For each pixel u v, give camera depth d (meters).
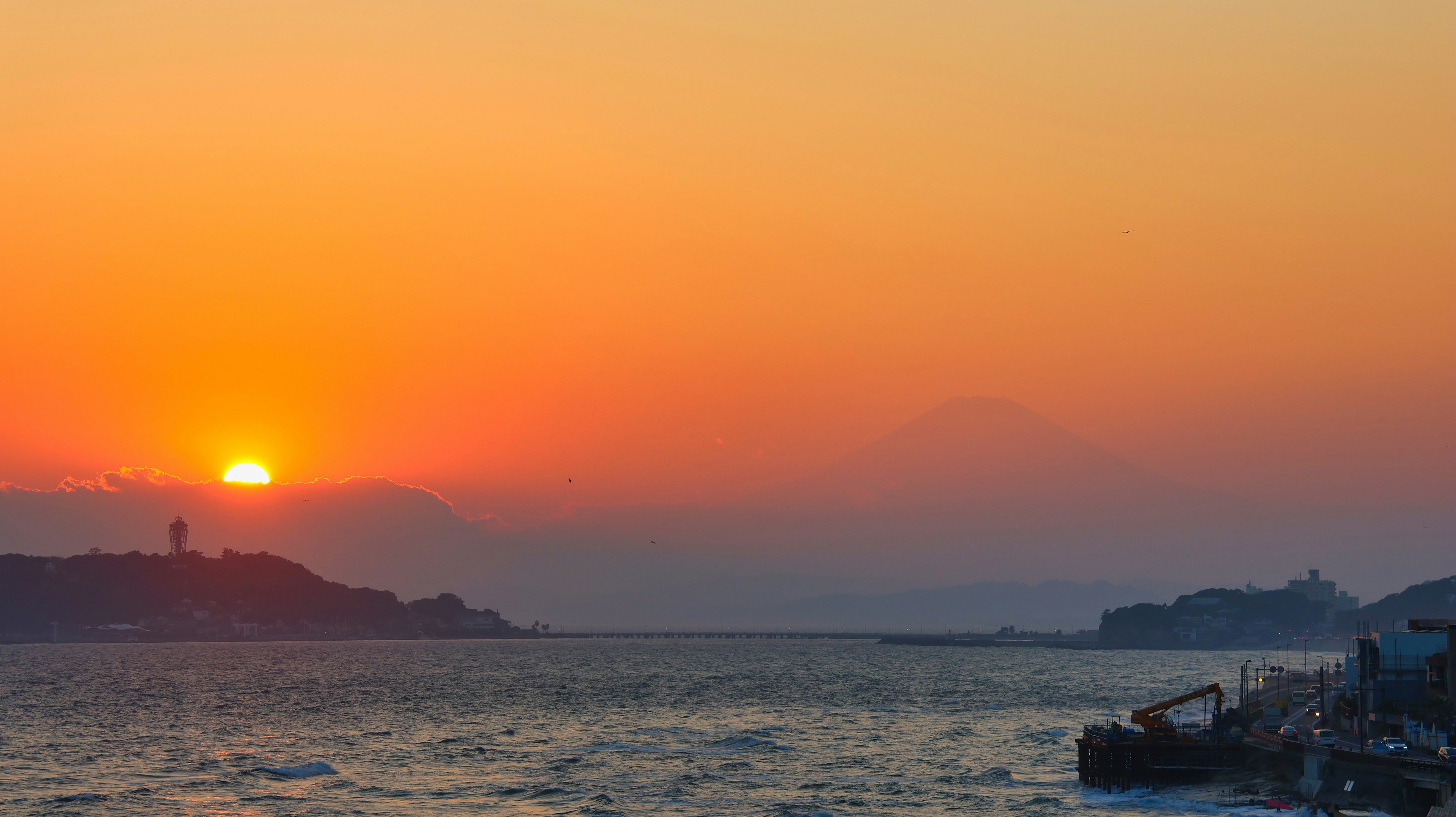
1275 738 174.25
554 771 195.75
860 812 161.62
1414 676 181.25
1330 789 149.62
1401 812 138.38
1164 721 187.00
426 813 159.88
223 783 182.00
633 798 171.50
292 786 180.25
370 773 194.12
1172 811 155.75
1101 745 177.00
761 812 161.88
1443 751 142.75
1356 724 196.00
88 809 161.25
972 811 162.38
